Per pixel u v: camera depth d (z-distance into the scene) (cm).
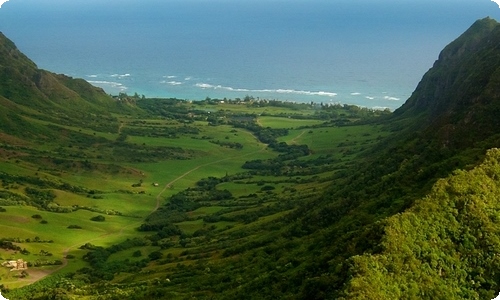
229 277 10488
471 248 6781
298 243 10906
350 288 5794
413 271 6262
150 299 10294
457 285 6366
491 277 6538
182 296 10038
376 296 5669
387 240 6606
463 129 11462
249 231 14862
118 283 12650
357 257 6384
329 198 13538
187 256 14188
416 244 6662
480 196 7406
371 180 12788
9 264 14425
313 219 12175
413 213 7106
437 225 6969
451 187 7562
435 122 14462
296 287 7731
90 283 13388
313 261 8319
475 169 7981
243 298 8462
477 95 13388
